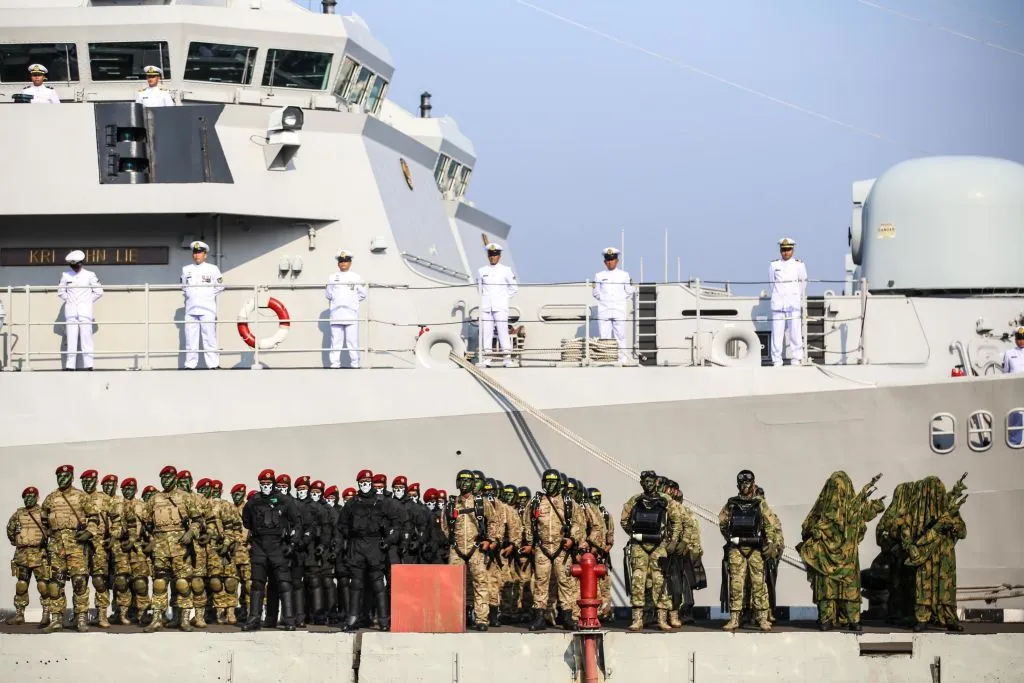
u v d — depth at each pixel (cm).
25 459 2509
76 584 2262
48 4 2827
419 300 2664
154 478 2500
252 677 2141
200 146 2656
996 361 2600
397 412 2484
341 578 2302
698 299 2503
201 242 2614
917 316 2609
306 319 2633
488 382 2472
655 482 2231
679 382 2450
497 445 2475
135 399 2509
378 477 2283
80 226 2711
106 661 2164
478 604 2222
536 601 2239
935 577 2205
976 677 2109
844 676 2109
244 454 2491
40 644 2172
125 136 2670
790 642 2112
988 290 2675
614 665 2098
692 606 2334
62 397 2516
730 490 2447
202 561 2283
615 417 2453
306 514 2292
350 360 2592
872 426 2427
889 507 2273
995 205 2669
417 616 2147
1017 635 2122
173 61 2770
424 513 2302
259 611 2259
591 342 2544
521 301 2669
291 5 2961
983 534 2427
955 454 2423
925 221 2684
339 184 2706
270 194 2659
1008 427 2414
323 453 2486
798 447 2434
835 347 2609
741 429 2441
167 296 2678
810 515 2234
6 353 2656
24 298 2700
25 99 2752
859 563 2414
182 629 2258
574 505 2256
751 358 2491
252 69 2792
